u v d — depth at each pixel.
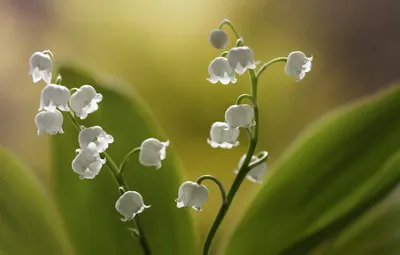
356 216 0.45
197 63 0.54
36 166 0.54
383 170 0.46
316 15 0.54
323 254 0.48
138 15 0.54
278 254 0.45
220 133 0.40
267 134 0.54
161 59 0.54
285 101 0.54
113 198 0.47
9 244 0.46
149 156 0.40
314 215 0.46
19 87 0.54
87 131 0.39
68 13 0.54
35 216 0.47
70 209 0.47
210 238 0.42
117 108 0.48
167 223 0.47
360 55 0.54
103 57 0.54
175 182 0.48
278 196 0.46
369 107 0.47
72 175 0.47
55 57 0.54
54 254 0.46
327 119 0.47
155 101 0.54
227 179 0.54
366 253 0.48
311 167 0.47
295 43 0.54
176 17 0.53
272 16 0.54
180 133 0.54
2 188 0.47
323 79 0.54
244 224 0.46
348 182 0.46
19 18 0.54
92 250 0.47
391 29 0.54
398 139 0.46
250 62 0.39
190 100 0.54
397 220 0.48
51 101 0.39
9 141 0.54
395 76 0.54
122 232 0.47
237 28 0.54
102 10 0.54
